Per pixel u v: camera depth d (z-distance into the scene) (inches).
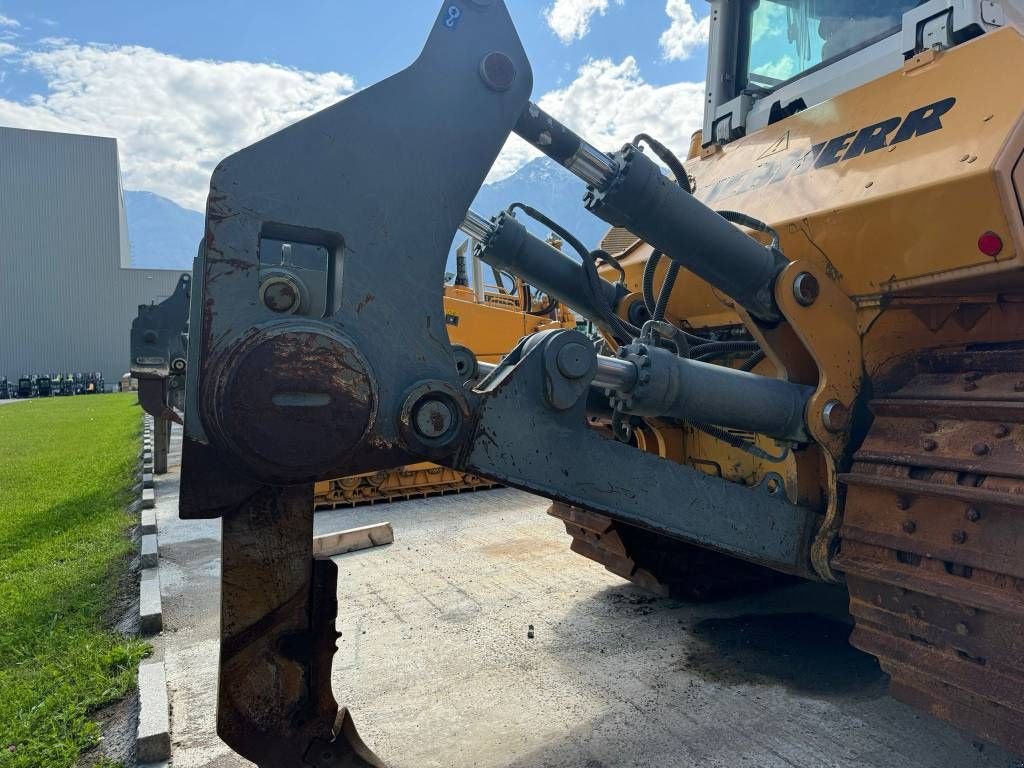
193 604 157.2
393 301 66.0
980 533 72.9
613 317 110.3
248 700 64.5
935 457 78.7
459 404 68.5
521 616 146.3
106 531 216.8
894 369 95.2
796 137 115.8
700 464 133.6
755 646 129.4
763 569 155.2
